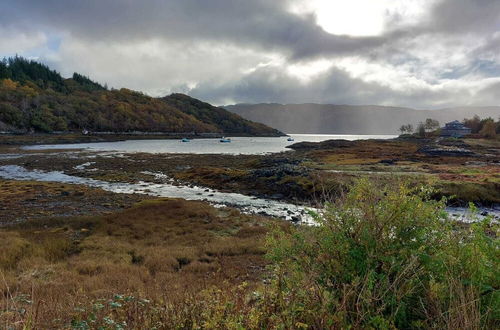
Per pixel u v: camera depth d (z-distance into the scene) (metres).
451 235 3.22
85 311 3.79
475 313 2.41
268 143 138.50
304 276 3.08
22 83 160.25
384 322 2.43
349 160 53.53
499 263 2.93
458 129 129.62
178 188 32.12
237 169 42.75
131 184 34.00
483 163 48.19
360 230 3.24
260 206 24.19
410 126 167.62
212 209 20.12
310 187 27.16
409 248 3.05
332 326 2.48
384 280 2.80
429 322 2.66
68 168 45.38
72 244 13.20
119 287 7.45
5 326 3.07
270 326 2.83
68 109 142.50
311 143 108.06
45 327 3.35
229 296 3.70
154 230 15.63
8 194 25.67
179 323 3.38
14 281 8.51
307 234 3.48
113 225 15.99
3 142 94.81
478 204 23.11
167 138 162.38
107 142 124.19
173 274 9.61
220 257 11.70
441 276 2.84
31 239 13.59
